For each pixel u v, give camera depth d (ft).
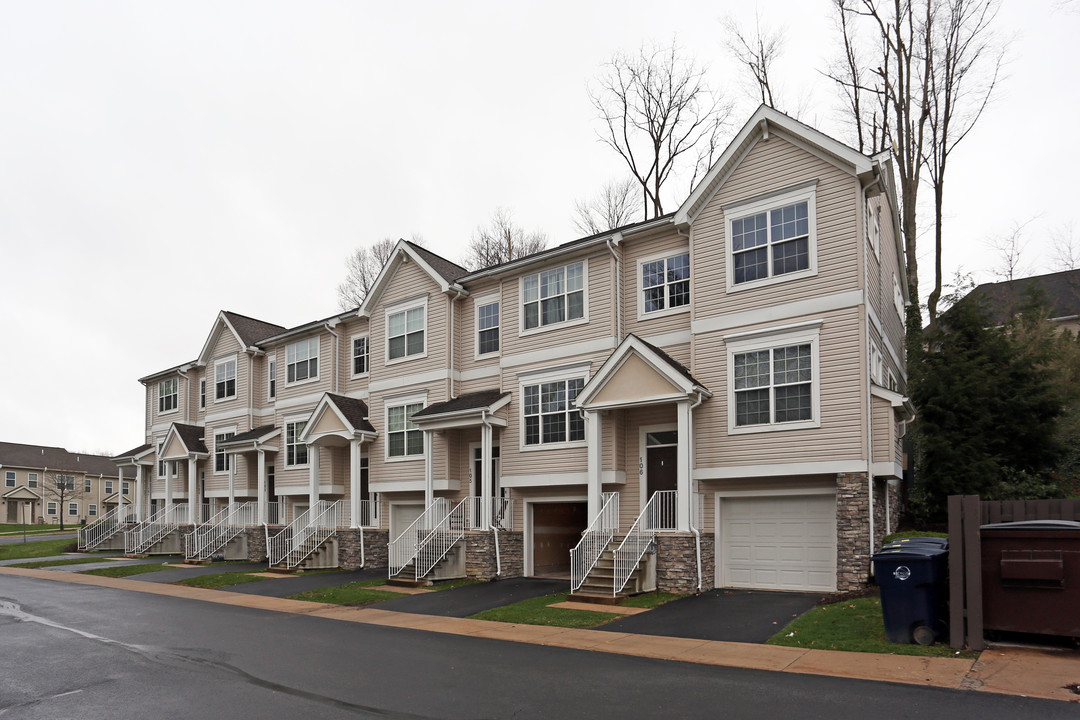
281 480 102.83
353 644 42.52
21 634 47.24
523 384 74.84
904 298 89.56
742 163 61.36
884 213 70.38
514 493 74.95
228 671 35.73
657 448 65.21
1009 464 64.54
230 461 107.86
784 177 58.90
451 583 69.67
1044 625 33.63
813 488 55.93
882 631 39.40
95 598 66.69
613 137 127.54
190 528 115.96
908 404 54.95
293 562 86.02
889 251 73.72
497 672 34.47
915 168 88.89
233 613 56.80
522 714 27.55
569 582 67.77
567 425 70.54
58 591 72.38
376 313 92.02
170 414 133.59
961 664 32.78
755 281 59.31
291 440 102.99
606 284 70.13
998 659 33.19
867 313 54.95
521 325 76.38
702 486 60.64
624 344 62.44
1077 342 85.97
